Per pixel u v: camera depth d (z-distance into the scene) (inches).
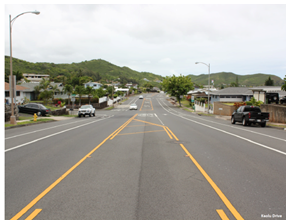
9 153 371.9
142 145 440.5
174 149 402.3
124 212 170.2
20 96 2003.0
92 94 2632.9
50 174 261.1
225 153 370.6
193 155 355.9
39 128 756.6
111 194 202.8
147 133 618.2
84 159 330.3
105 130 690.8
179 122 995.3
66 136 563.8
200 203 185.2
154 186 222.1
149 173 263.9
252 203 185.9
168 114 1707.7
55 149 403.2
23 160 325.7
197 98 2940.5
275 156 350.3
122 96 4453.7
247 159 331.3
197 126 817.5
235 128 764.6
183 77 2817.4
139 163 308.2
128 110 2285.9
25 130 698.2
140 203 185.2
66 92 2741.1
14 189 216.1
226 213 169.0
